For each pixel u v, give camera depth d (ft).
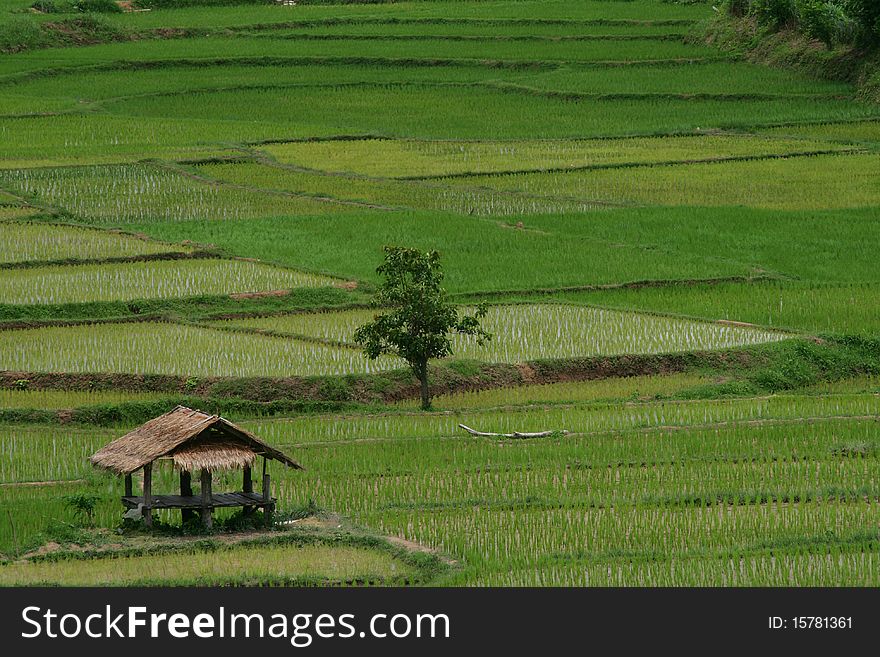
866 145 302.25
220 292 189.37
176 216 240.73
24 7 483.92
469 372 158.81
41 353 161.58
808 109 339.77
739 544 103.40
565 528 107.76
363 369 158.30
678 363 164.14
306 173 277.23
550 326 176.45
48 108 345.72
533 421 141.59
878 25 357.00
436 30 458.50
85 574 98.63
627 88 367.66
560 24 463.42
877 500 114.52
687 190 262.67
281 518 112.27
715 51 410.52
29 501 115.96
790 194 258.98
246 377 152.66
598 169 281.95
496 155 297.94
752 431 135.74
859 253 218.18
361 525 109.91
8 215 237.45
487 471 124.98
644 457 127.95
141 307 181.57
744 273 204.54
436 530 108.06
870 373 169.17
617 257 212.23
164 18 495.82
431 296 151.02
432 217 237.25
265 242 219.61
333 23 481.46
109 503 116.16
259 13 511.40
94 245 214.90
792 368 164.14
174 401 146.10
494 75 400.06
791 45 387.14
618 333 173.68
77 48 440.04
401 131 327.06
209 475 109.40
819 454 127.54
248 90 382.22
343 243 219.82
